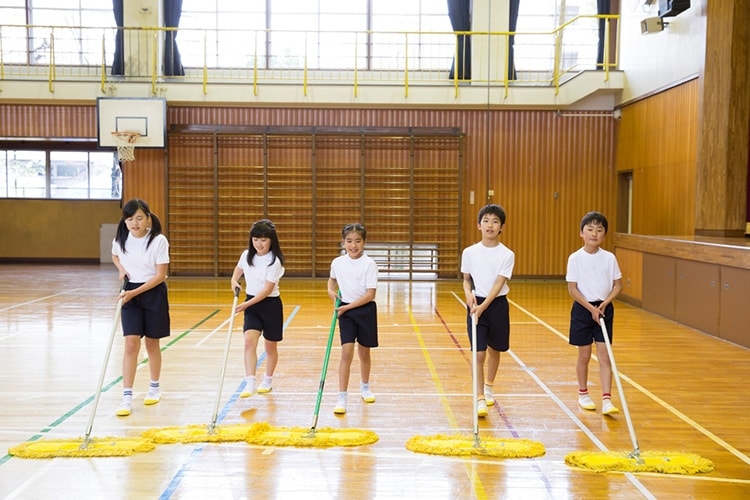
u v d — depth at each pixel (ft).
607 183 44.78
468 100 43.01
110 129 42.52
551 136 44.86
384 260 45.65
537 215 45.11
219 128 44.34
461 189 44.83
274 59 47.14
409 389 17.35
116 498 10.51
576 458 12.10
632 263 34.01
